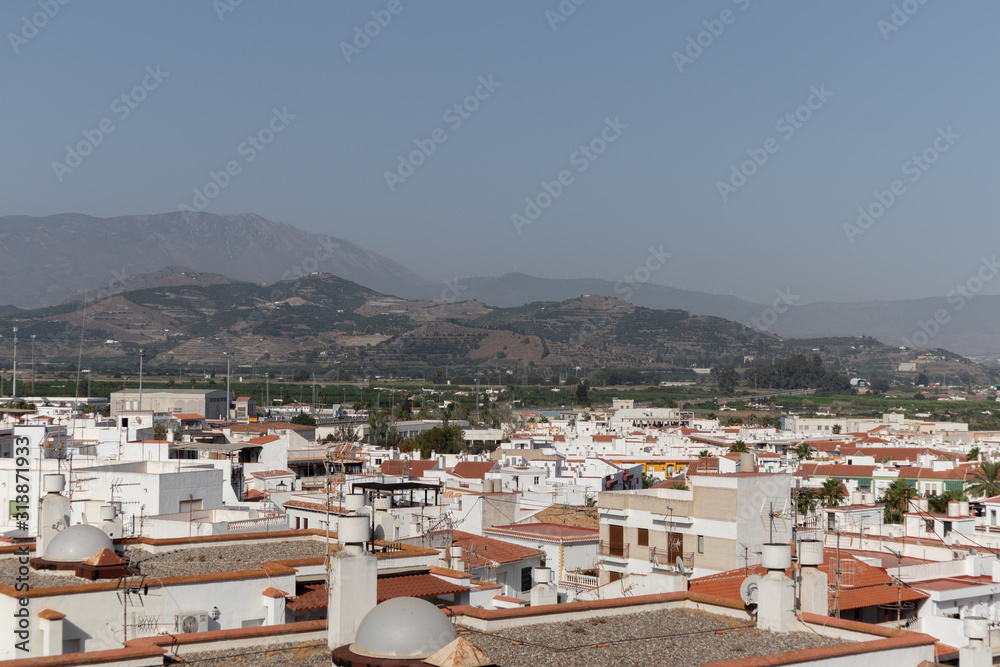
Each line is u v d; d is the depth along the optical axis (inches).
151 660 1024.2
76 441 3641.7
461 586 1668.3
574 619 1309.1
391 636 967.0
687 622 1305.4
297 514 2704.2
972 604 2062.0
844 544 2647.6
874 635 1210.6
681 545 2428.6
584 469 5595.5
